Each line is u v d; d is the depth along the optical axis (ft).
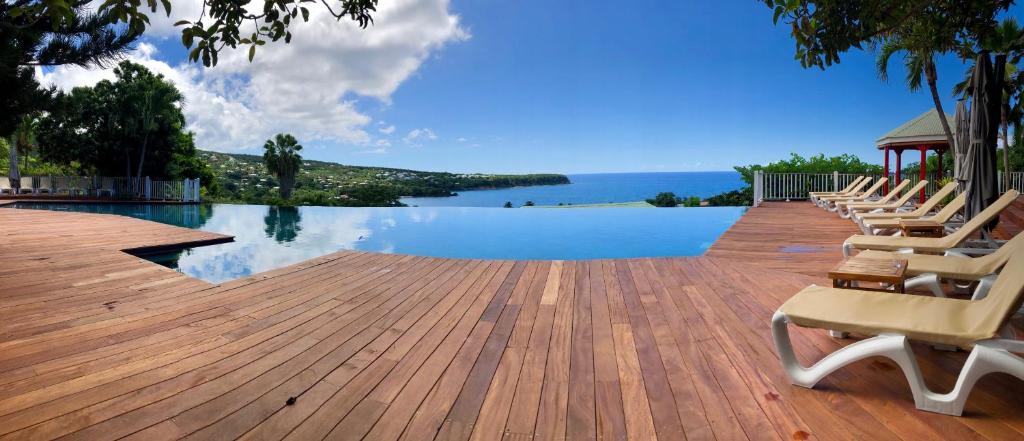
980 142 17.38
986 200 17.22
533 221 47.39
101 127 76.48
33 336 10.80
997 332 6.49
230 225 45.88
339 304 13.60
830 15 11.37
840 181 51.75
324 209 59.88
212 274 24.48
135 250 25.39
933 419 6.68
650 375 8.52
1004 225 27.40
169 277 17.24
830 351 9.45
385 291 15.16
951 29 13.74
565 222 46.16
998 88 17.35
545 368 8.93
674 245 33.71
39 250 23.39
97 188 74.79
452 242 36.06
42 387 8.10
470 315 12.50
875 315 7.38
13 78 30.25
